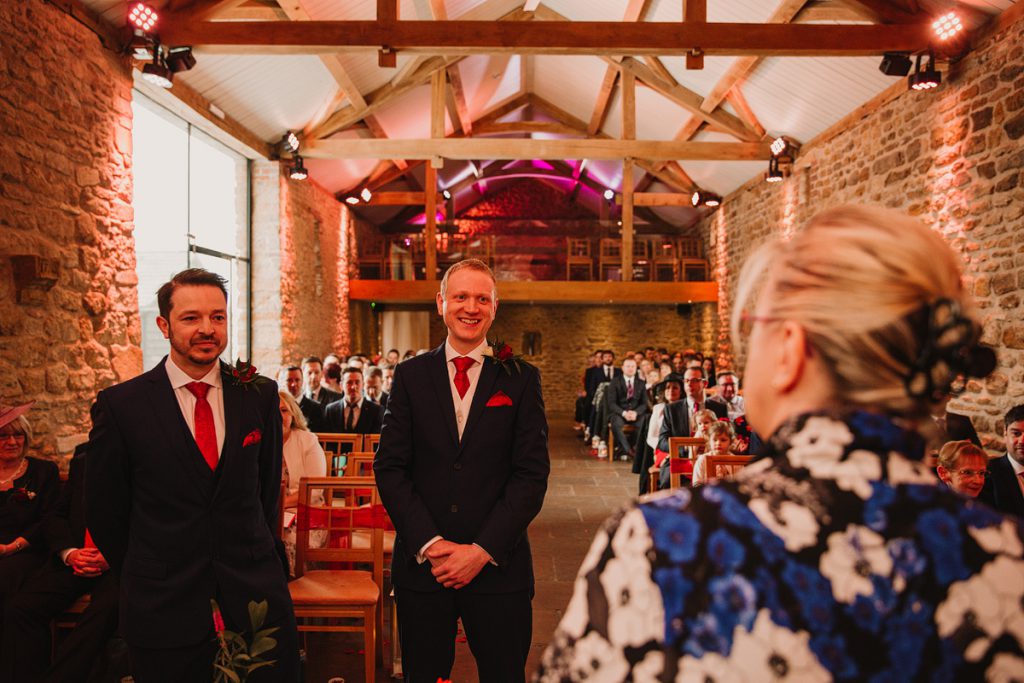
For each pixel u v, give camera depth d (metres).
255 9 5.88
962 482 2.70
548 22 5.11
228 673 1.36
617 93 10.19
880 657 0.45
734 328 0.60
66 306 3.93
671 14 7.46
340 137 9.51
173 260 6.37
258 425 1.73
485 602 1.78
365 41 5.03
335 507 2.73
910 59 5.25
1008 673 0.47
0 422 2.88
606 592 0.51
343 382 5.20
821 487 0.49
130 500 1.66
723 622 0.46
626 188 11.29
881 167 6.45
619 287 11.35
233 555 1.65
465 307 1.88
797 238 0.57
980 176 5.02
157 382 1.67
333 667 2.79
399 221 15.10
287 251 8.69
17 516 2.88
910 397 0.50
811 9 6.02
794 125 8.10
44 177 3.75
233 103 6.95
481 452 1.83
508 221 13.18
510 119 13.30
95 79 4.25
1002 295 4.79
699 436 4.59
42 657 2.58
